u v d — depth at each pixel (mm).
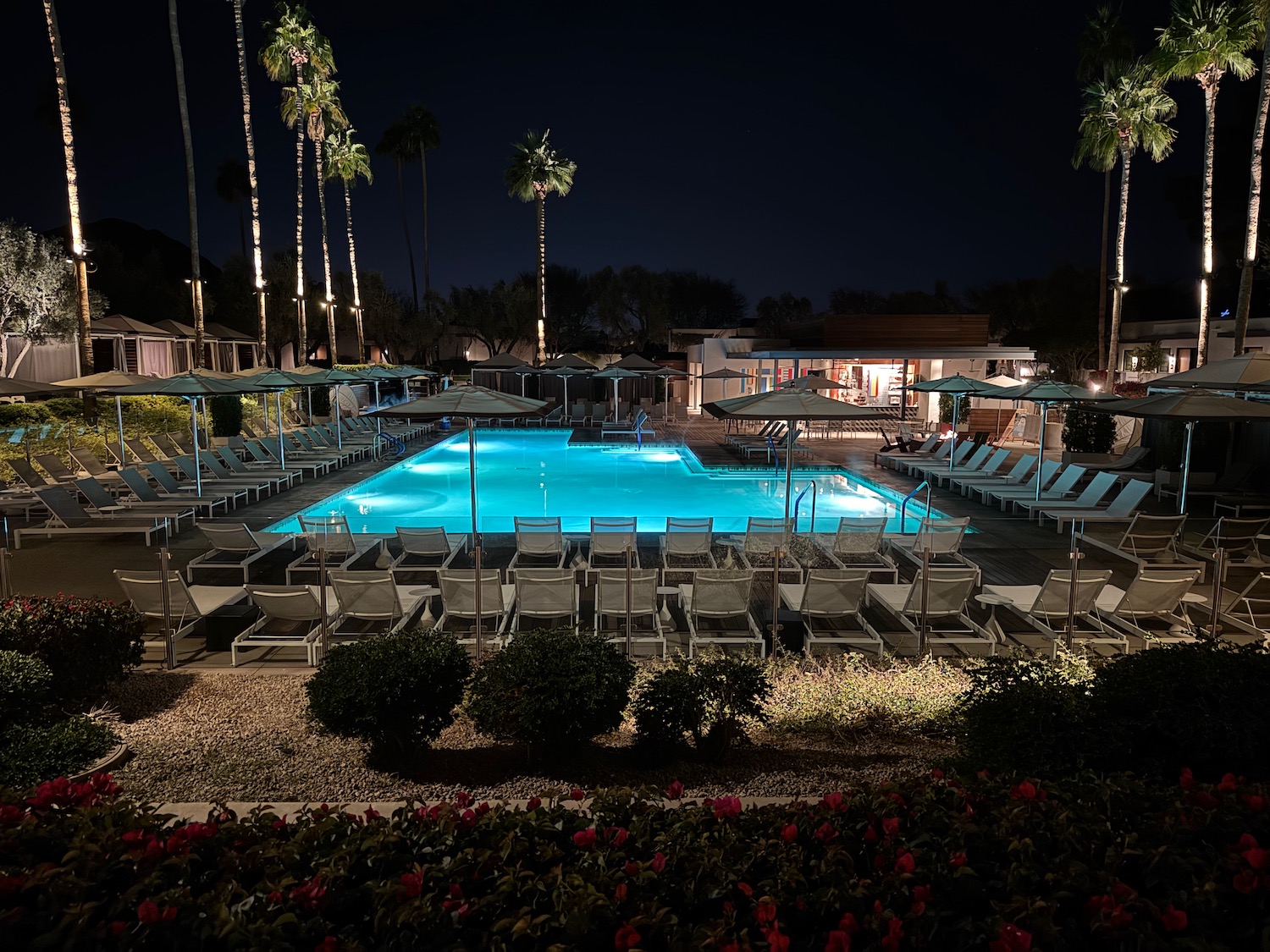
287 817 3934
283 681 6668
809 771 5008
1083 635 7715
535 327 51250
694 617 8219
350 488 16781
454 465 22078
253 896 2520
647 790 3156
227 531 9656
